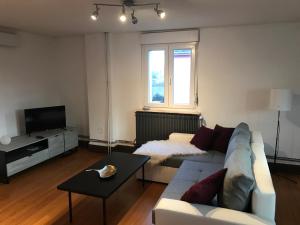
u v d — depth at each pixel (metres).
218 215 1.75
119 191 3.28
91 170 2.84
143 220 2.64
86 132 5.22
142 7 2.79
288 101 3.39
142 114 4.44
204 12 3.02
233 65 3.95
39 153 4.08
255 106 3.92
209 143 3.57
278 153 3.88
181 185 2.50
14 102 4.33
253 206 1.78
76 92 5.16
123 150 4.91
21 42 4.38
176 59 4.30
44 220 2.65
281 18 3.36
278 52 3.69
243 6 2.76
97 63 4.69
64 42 5.05
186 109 4.35
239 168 1.91
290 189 3.32
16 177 3.76
